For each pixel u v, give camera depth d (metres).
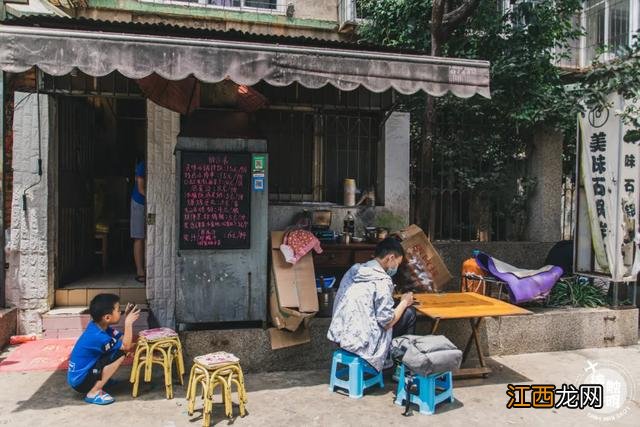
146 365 4.57
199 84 6.21
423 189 7.36
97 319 4.52
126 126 9.19
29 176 6.04
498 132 7.81
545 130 7.70
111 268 7.99
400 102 6.71
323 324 5.43
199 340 5.15
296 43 5.96
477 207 7.92
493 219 8.11
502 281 5.90
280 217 6.72
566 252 7.11
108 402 4.42
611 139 6.20
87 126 7.60
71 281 6.86
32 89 6.05
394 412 4.38
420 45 7.75
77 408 4.33
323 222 6.55
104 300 4.53
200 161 5.11
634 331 6.33
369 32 8.23
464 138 7.74
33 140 6.04
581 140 6.59
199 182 5.12
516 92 7.47
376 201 7.23
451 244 7.38
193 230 5.12
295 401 4.57
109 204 8.48
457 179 7.69
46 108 6.05
